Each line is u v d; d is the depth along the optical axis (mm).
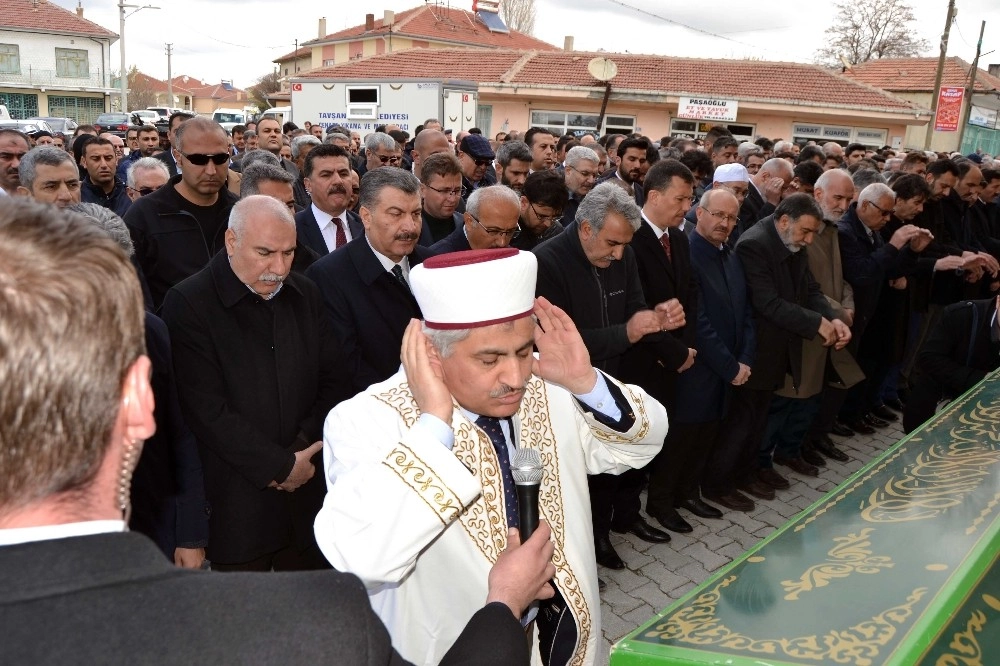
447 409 1442
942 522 1354
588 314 3305
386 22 39406
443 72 23344
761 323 4145
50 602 643
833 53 40844
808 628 1051
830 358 4652
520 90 21156
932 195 5914
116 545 696
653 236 3744
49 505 697
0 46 40375
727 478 4379
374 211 2939
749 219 5680
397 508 1335
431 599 1556
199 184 3820
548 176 4055
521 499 1460
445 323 1487
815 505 1489
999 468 1638
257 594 735
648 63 22938
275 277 2514
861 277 4766
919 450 1792
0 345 636
